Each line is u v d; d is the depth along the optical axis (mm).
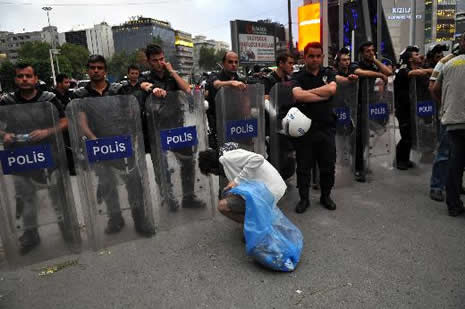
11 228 2789
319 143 3482
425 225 3090
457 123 3033
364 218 3301
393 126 4672
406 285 2244
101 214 3006
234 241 3008
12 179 2744
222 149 2947
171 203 3400
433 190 3688
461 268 2400
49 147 2816
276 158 4023
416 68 4594
